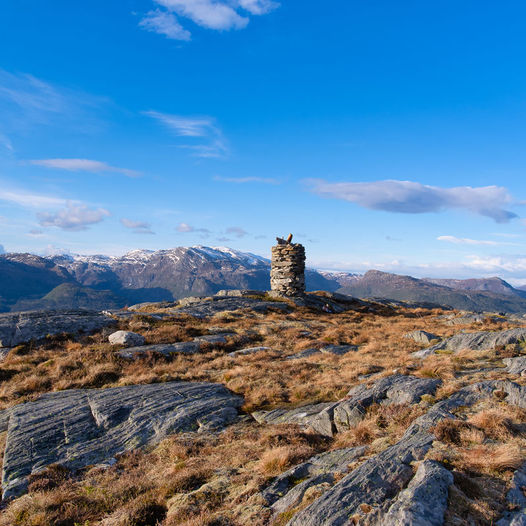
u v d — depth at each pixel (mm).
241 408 16406
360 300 64750
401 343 27969
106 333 30672
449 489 6684
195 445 12492
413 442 8945
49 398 18094
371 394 13602
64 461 12094
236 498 8305
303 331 35125
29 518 8875
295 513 6906
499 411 10359
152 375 21344
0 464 12430
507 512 6180
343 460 9219
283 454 10023
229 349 28781
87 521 8656
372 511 6242
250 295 55406
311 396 16891
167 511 8539
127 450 12805
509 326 33906
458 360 18406
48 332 29062
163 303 50656
